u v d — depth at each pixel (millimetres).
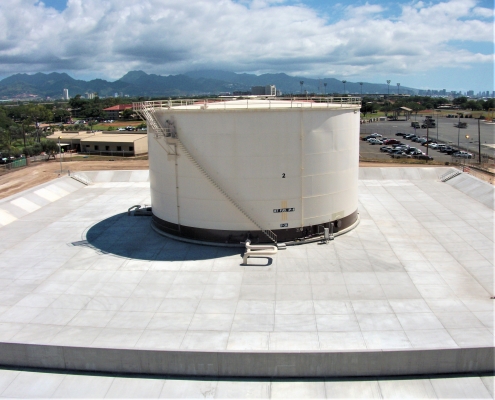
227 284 23234
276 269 24844
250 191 27031
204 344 17859
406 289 22359
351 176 30406
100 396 16453
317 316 19922
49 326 19500
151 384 17016
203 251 27453
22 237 31234
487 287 22484
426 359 17094
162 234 30406
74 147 91125
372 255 26609
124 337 18484
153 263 26047
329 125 27781
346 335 18359
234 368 17219
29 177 65125
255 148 26500
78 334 18797
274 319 19750
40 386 17016
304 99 33812
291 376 17234
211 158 26938
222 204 27359
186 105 31703
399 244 28312
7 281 24156
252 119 26172
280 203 27359
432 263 25422
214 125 26453
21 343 17906
